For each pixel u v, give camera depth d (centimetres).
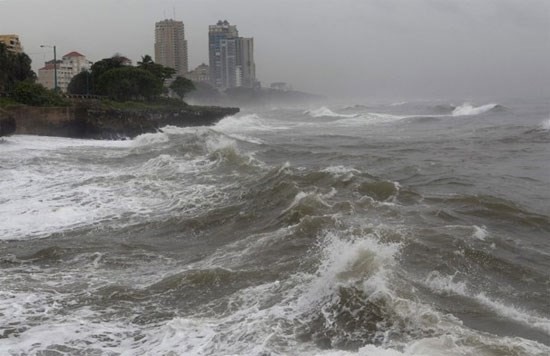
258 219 1722
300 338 927
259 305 1061
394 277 1105
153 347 931
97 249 1502
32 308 1105
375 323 948
